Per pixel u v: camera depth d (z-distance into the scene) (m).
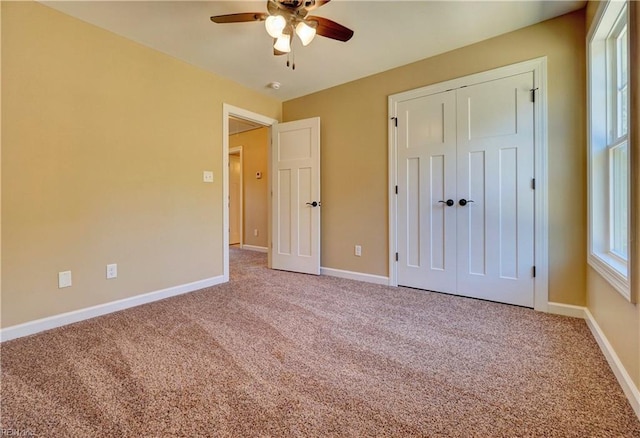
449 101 2.83
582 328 2.10
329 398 1.36
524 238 2.51
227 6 2.16
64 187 2.22
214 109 3.27
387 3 2.13
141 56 2.66
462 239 2.80
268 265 4.18
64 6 2.13
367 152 3.39
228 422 1.21
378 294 2.92
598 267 1.87
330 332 2.07
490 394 1.39
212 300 2.77
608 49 1.98
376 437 1.13
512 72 2.51
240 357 1.73
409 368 1.61
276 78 3.39
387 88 3.22
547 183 2.40
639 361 1.26
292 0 1.84
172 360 1.69
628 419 1.22
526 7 2.20
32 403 1.32
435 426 1.19
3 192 1.96
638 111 1.30
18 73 2.01
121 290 2.55
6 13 1.96
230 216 6.96
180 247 2.98
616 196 1.93
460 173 2.79
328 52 2.82
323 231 3.78
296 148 3.85
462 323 2.21
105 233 2.45
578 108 2.28
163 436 1.14
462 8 2.20
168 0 2.09
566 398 1.35
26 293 2.05
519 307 2.52
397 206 3.19
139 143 2.66
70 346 1.87
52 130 2.16
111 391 1.41
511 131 2.54
